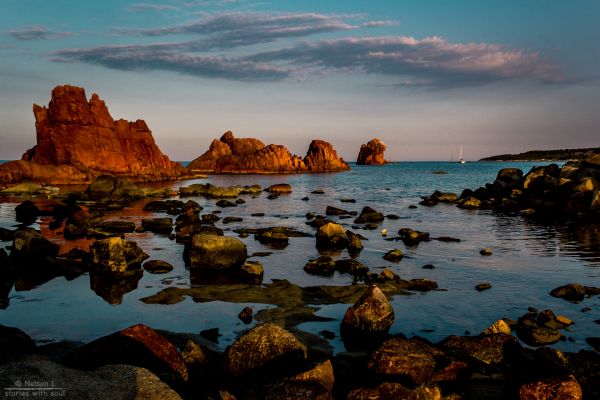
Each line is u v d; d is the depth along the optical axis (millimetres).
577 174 44312
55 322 12930
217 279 18094
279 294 15633
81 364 9234
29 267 19281
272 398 7910
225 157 156375
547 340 11688
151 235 28812
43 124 85875
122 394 7172
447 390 8977
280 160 154000
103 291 16172
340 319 13383
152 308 14234
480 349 10492
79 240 26125
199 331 12305
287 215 40156
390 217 37719
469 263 21031
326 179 113938
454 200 51844
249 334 9938
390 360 9547
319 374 8789
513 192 49281
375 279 17938
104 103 92250
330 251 23859
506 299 15406
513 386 8836
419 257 22359
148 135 105875
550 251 23906
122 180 57625
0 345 9992
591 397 8633
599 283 17547
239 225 33625
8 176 68312
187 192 62625
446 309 14336
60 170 75812
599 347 11328
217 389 9102
